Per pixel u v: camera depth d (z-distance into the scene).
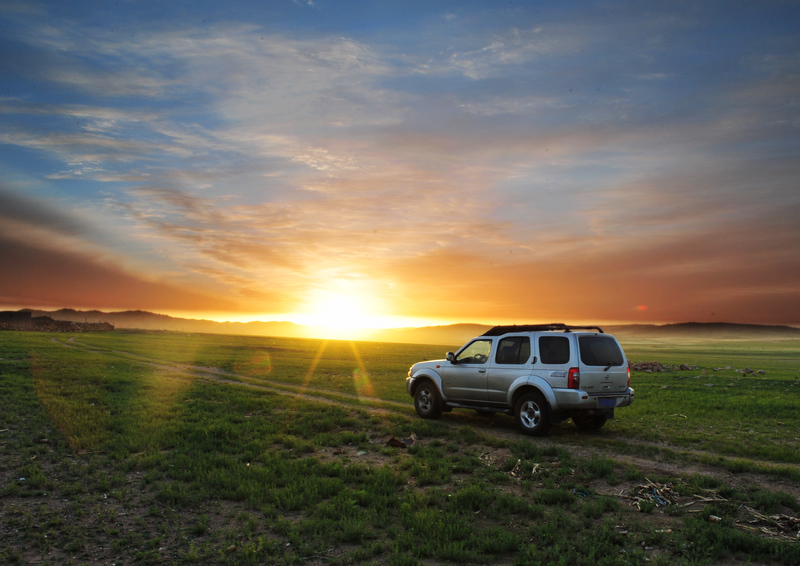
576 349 11.46
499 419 14.07
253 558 4.90
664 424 13.48
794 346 158.25
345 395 18.52
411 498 6.73
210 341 65.25
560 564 4.84
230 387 18.95
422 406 14.12
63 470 7.90
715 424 13.48
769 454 9.88
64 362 26.17
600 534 5.57
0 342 41.75
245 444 9.76
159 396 15.81
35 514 6.13
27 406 13.14
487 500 6.73
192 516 6.18
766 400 18.27
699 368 39.53
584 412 11.41
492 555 5.16
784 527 5.93
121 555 5.10
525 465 8.55
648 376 30.62
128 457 8.79
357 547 5.37
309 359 38.56
